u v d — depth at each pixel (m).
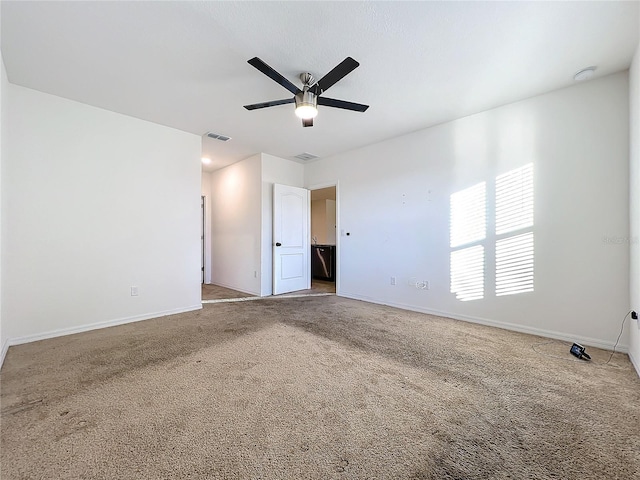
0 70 2.09
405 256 3.78
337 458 1.20
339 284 4.64
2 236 2.23
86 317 2.88
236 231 5.17
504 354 2.29
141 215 3.28
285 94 2.70
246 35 1.89
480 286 3.10
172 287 3.54
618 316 2.35
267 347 2.42
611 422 1.43
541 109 2.69
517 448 1.26
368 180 4.21
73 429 1.37
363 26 1.80
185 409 1.54
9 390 1.72
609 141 2.37
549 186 2.65
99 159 2.97
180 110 3.04
